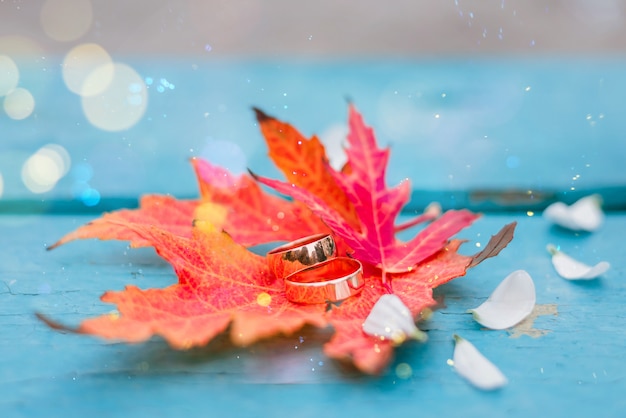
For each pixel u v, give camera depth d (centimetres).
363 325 26
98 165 40
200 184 31
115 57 68
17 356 26
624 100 51
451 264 29
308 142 30
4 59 64
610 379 25
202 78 59
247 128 46
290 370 25
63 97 53
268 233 31
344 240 28
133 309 25
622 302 29
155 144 44
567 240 33
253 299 27
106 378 25
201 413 24
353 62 68
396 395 25
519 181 38
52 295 29
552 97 52
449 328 27
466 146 43
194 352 26
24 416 24
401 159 41
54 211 37
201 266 27
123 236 29
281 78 59
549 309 28
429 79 58
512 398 24
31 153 42
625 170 39
